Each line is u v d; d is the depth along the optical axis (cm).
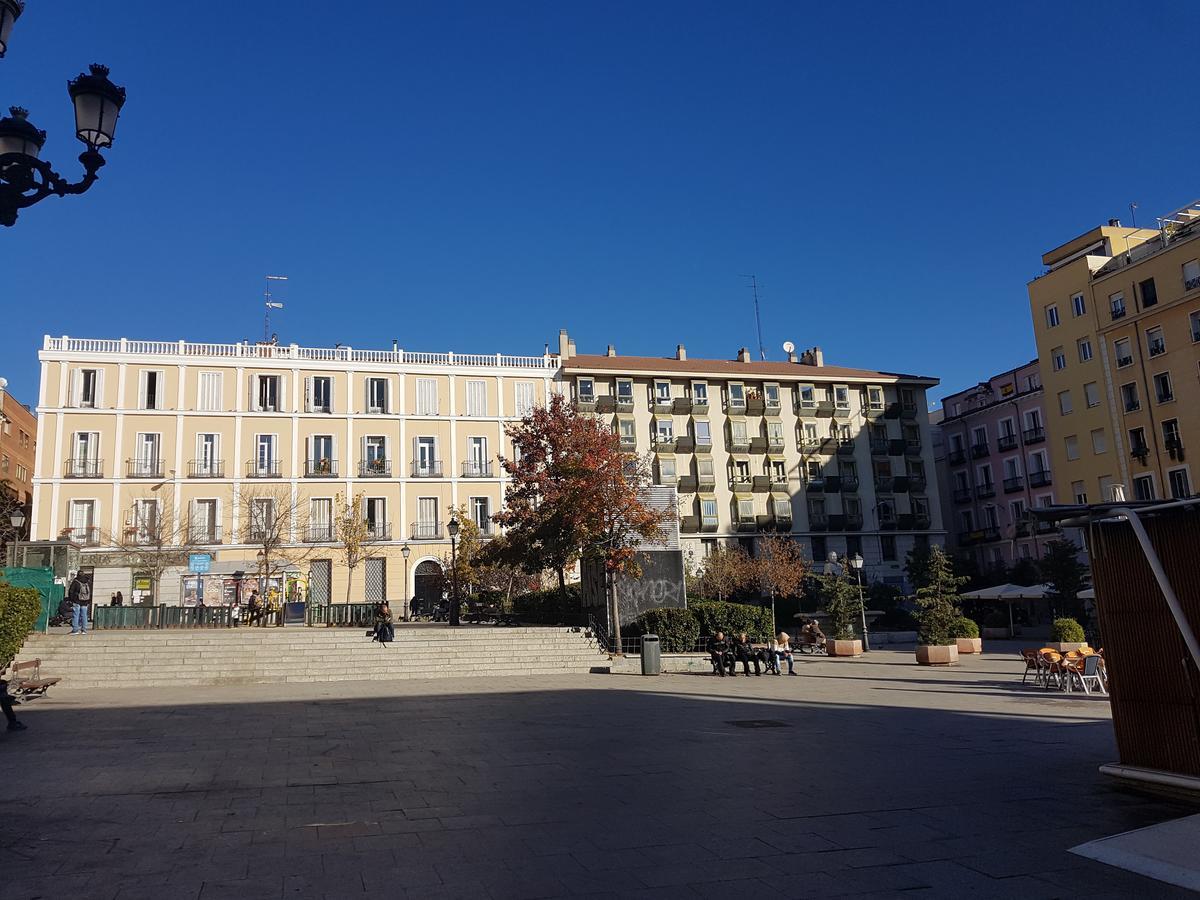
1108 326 4803
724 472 5969
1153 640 825
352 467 5166
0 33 602
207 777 938
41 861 621
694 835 700
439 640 2520
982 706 1597
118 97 695
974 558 6266
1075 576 3975
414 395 5375
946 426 6675
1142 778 818
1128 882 579
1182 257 4416
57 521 4666
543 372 5669
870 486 6219
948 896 554
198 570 4241
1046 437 5638
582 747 1148
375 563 5106
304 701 1717
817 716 1472
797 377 6203
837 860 632
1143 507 786
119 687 2017
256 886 568
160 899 540
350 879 584
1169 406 4462
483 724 1378
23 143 645
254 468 4994
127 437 4841
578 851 654
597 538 2692
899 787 883
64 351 4825
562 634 2722
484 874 597
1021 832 704
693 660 2452
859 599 3431
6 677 1814
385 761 1041
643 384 5947
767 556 5159
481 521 5334
